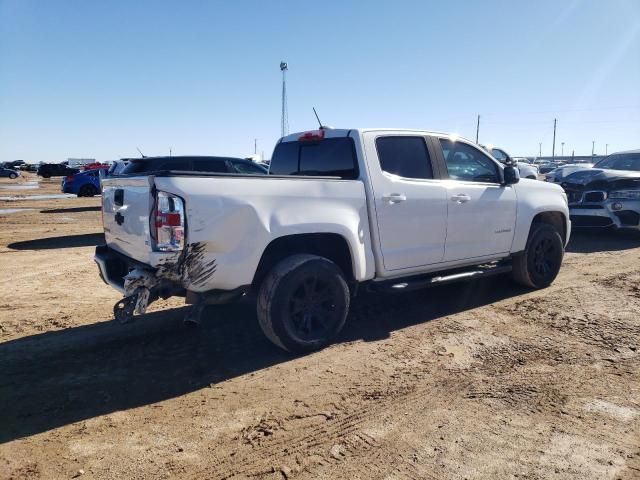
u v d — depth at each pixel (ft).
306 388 12.46
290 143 18.44
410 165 16.89
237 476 9.05
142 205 13.01
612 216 32.73
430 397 11.87
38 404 11.78
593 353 14.26
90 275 25.50
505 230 19.39
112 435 10.43
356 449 9.83
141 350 15.07
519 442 9.94
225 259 12.87
